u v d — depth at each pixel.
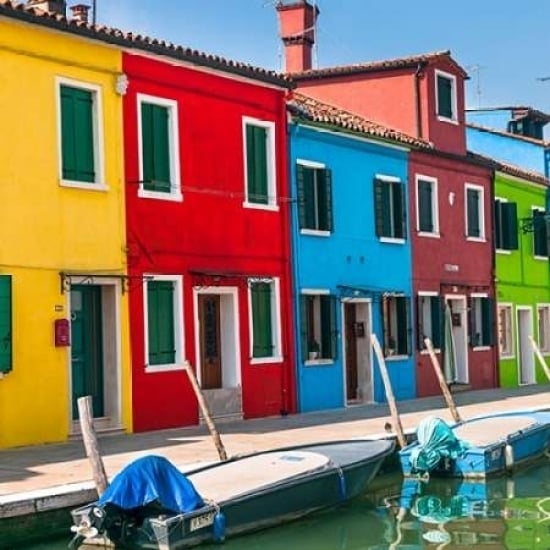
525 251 30.70
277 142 20.77
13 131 15.70
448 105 27.03
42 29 16.08
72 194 16.52
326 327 22.00
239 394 19.34
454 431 17.09
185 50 18.28
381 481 15.41
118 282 17.11
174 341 18.16
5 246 15.51
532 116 34.62
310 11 28.36
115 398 17.02
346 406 22.34
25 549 10.73
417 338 25.00
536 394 26.19
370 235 23.50
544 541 11.80
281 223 20.80
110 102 17.23
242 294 19.61
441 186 26.41
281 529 12.26
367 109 26.80
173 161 18.31
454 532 12.25
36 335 15.86
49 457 14.10
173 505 10.88
